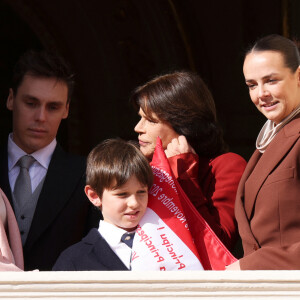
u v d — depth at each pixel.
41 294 6.52
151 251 8.66
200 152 10.92
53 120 10.97
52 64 10.86
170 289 6.52
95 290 6.53
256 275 6.57
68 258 8.89
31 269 10.58
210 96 11.23
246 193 9.31
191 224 9.25
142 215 8.96
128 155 8.95
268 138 9.51
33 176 11.20
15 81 11.00
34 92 10.72
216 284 6.51
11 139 11.51
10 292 6.53
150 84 11.03
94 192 9.23
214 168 10.62
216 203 10.18
